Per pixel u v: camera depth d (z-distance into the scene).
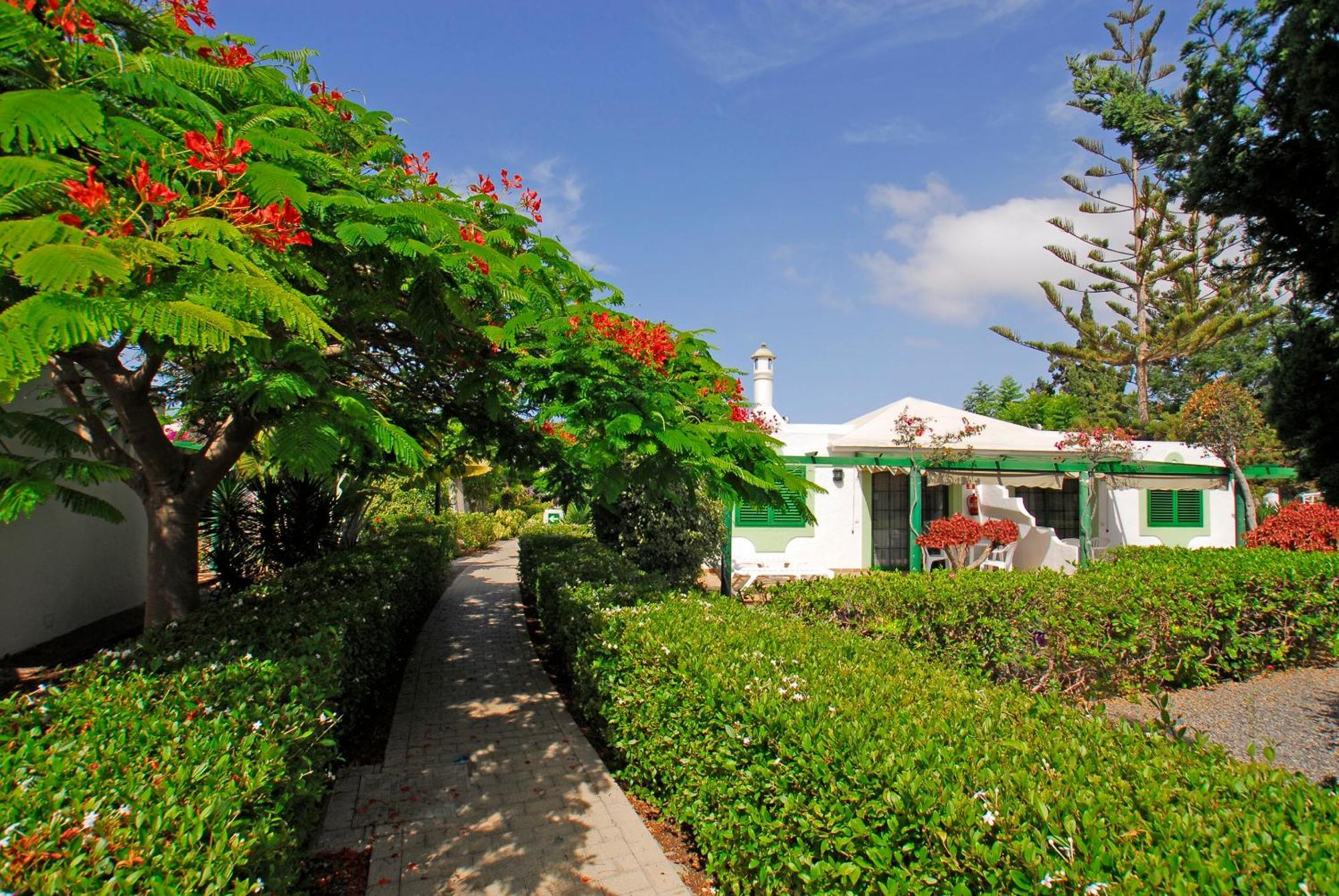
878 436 12.64
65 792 1.96
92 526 7.74
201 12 3.82
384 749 4.92
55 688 2.90
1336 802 1.88
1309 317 5.98
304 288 3.54
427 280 3.77
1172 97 10.68
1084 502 12.25
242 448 5.18
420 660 7.49
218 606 4.91
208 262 2.27
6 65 2.48
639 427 3.78
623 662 4.25
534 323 4.28
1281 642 6.70
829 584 6.19
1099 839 1.71
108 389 4.71
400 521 14.95
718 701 3.11
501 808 4.02
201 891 1.83
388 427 3.13
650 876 3.31
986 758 2.21
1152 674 5.93
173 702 2.82
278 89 3.53
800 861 2.43
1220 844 1.68
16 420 4.00
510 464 6.76
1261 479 15.95
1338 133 4.90
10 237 1.83
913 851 2.01
